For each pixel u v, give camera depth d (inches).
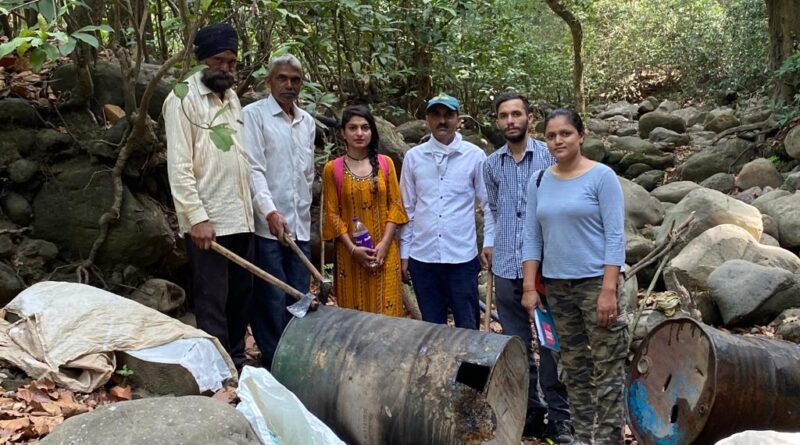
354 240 162.1
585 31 556.4
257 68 228.2
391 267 162.9
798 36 365.7
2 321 142.2
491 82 357.4
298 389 126.8
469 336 120.7
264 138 157.6
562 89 475.5
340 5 234.8
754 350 125.2
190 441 96.7
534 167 149.8
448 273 161.2
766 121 355.3
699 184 337.1
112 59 204.5
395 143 241.8
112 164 179.6
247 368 118.7
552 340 135.7
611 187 127.6
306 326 131.5
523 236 147.1
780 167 331.0
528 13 516.1
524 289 137.9
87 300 139.8
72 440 95.1
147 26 241.9
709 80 530.0
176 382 133.0
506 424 121.0
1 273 162.6
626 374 152.6
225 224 147.5
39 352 132.6
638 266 140.1
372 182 162.1
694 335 127.4
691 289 218.4
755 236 243.1
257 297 161.2
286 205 158.9
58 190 174.6
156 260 183.2
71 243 173.8
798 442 86.7
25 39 115.3
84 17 185.2
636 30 591.8
